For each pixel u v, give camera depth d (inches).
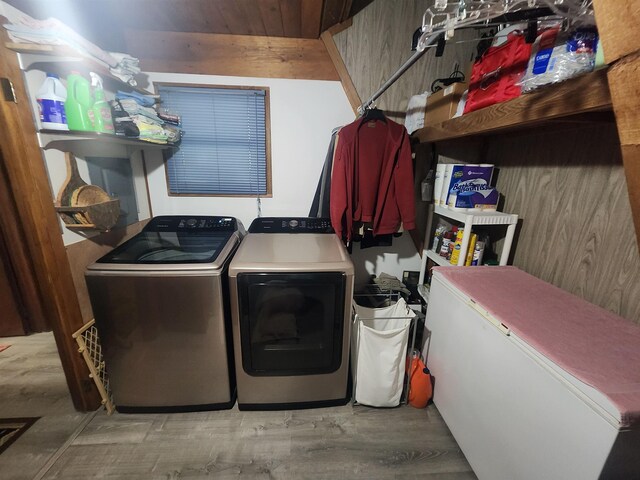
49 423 54.2
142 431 53.2
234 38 70.6
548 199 52.8
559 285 50.6
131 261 51.1
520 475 34.5
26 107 42.2
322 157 80.5
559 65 31.5
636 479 25.9
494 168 68.7
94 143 57.6
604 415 24.7
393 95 76.5
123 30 68.0
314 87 75.2
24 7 43.5
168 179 80.0
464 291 46.2
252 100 75.4
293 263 50.7
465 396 46.1
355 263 89.3
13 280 77.4
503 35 46.6
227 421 55.9
